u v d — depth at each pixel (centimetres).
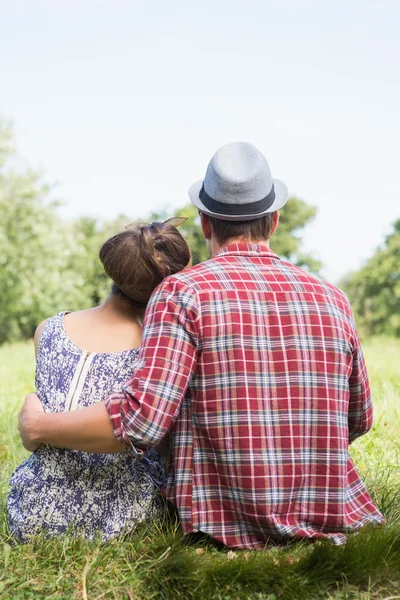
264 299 234
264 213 246
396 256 4719
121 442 224
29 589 219
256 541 235
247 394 227
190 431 234
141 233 247
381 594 218
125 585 220
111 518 247
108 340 251
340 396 236
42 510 244
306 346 232
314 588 215
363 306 4806
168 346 224
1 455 402
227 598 210
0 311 3116
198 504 232
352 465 254
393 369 820
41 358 252
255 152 249
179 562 219
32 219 2922
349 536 232
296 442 230
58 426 229
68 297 3194
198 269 238
